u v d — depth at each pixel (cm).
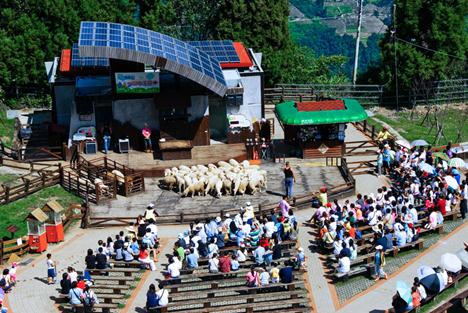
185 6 9425
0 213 5112
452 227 4894
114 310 3956
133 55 5550
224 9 8275
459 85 8075
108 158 5912
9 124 6956
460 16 7975
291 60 8488
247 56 6719
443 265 4056
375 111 7875
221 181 5378
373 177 5709
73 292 3906
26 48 7669
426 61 7869
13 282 4241
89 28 5688
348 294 4072
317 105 6019
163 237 4825
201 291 3991
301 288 4116
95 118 6066
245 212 4725
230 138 6141
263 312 3875
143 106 6009
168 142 5909
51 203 4747
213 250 4331
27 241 4700
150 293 3819
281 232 4584
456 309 3919
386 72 7988
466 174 5366
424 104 8031
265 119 6456
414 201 5016
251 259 4378
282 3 8350
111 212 5191
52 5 7825
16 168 5841
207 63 6012
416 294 3809
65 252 4662
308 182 5600
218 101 6309
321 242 4531
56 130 6238
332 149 6066
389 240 4453
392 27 8050
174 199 5378
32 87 7838
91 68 6425
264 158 6047
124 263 4381
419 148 6019
